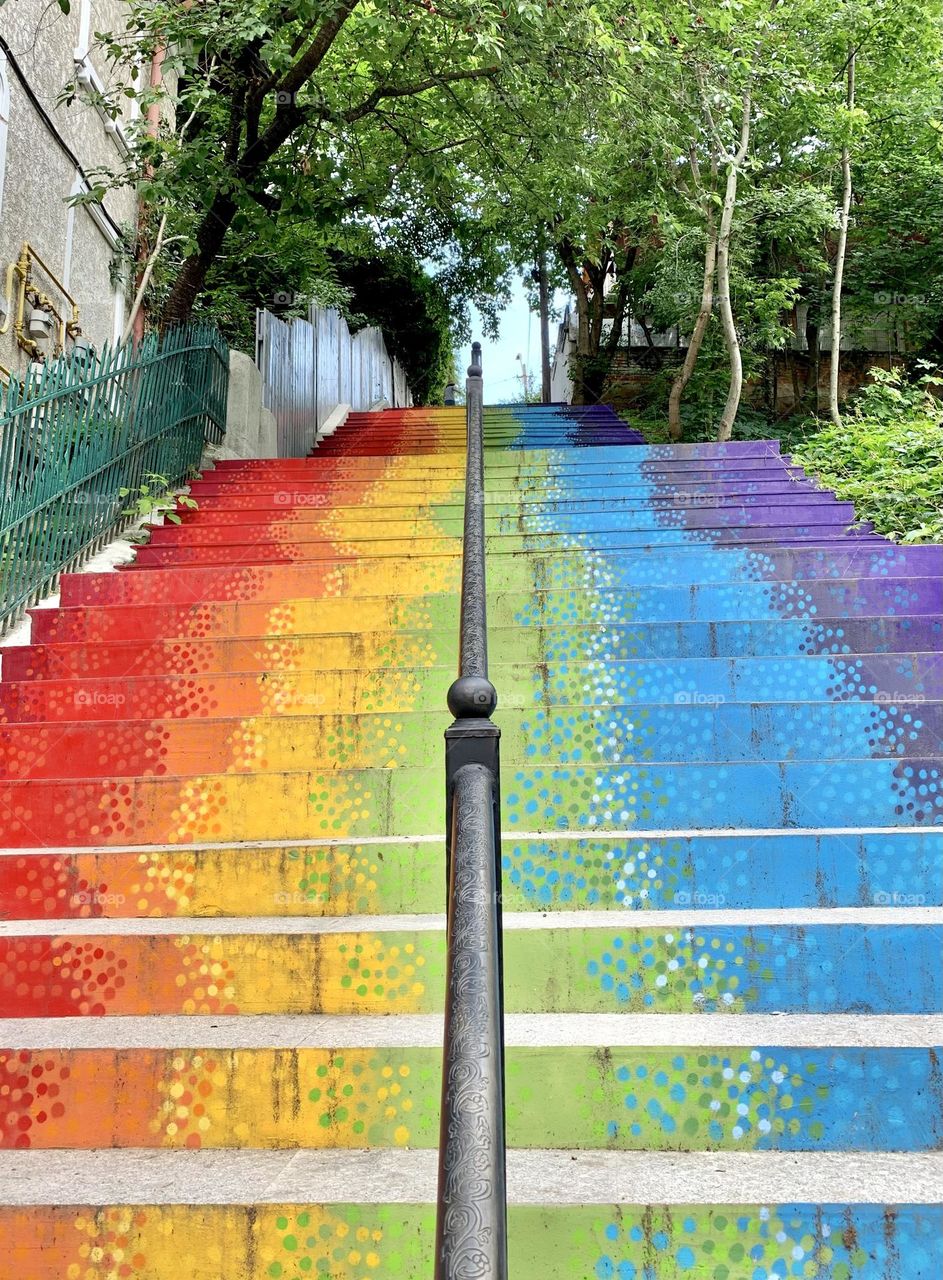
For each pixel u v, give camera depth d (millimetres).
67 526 6125
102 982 2797
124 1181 2090
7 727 4160
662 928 2688
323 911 3219
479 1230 876
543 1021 2555
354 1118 2305
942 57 12438
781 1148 2209
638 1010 2658
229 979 2783
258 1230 1925
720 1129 2221
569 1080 2250
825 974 2650
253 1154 2264
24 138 8406
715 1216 1866
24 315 8336
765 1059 2244
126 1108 2344
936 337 15555
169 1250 1930
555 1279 1854
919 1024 2484
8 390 5535
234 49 8203
